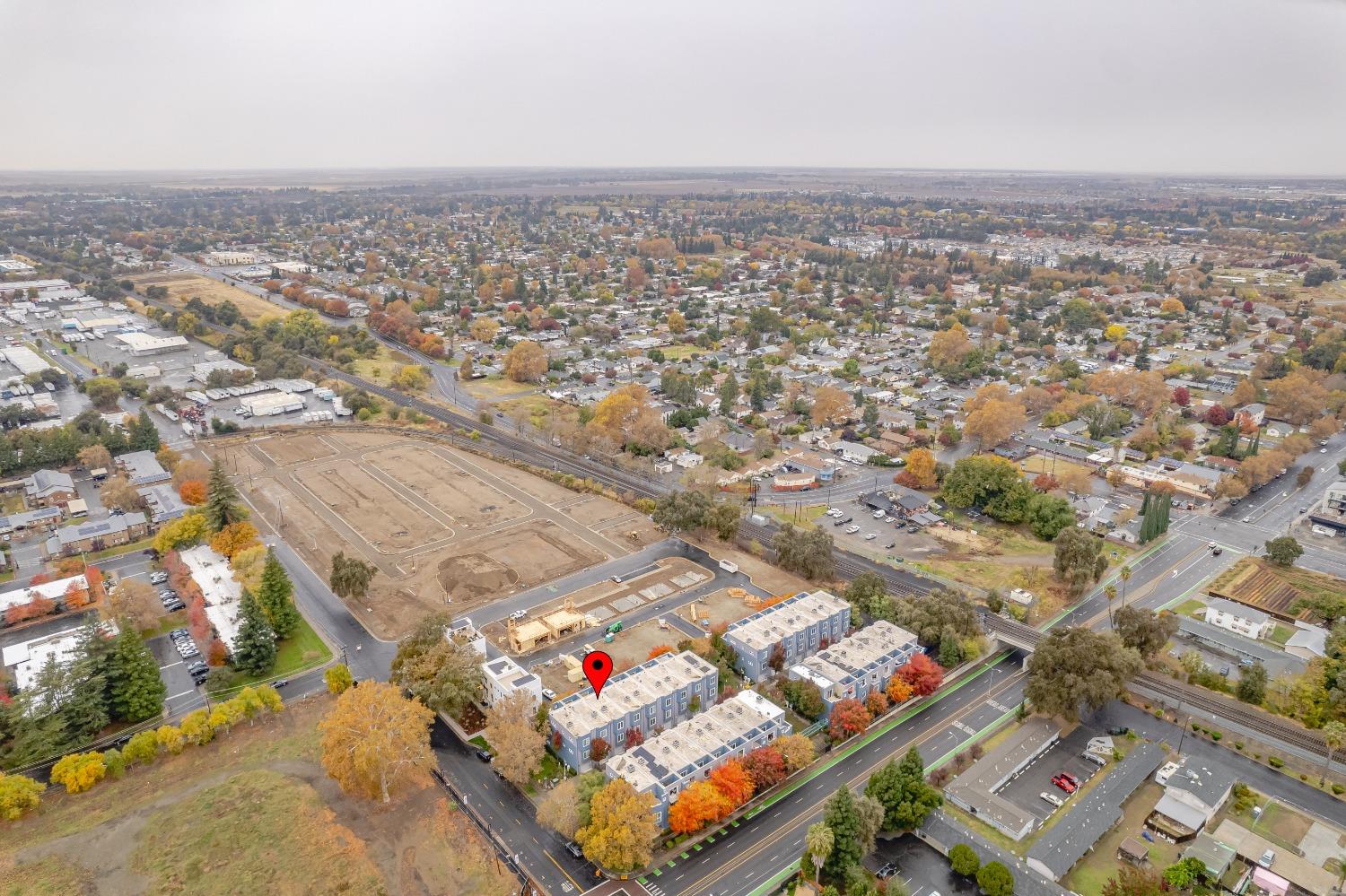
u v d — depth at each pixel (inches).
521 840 6200.8
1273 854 5969.5
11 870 5871.1
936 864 6058.1
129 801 6550.2
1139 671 7632.9
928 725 7539.4
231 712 7190.0
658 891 5772.6
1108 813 6348.4
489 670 7637.8
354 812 6427.2
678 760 6579.7
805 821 6427.2
